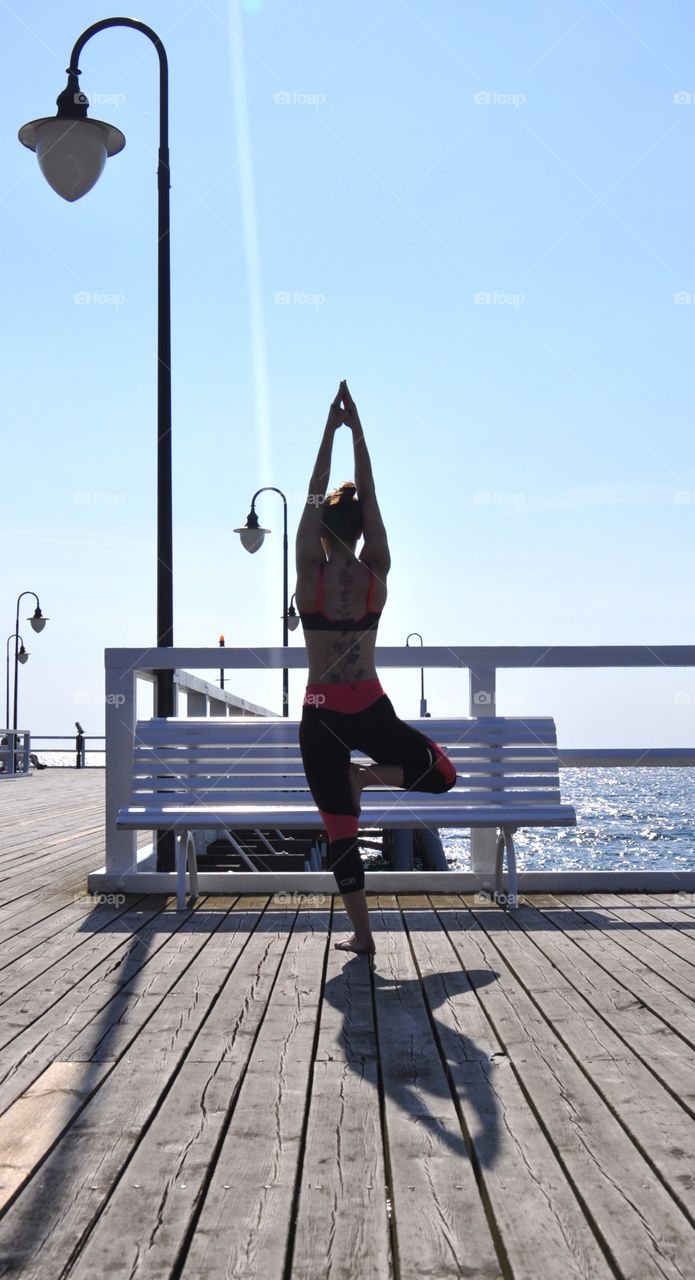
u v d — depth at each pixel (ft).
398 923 17.80
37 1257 6.73
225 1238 6.98
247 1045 11.10
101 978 14.01
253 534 60.44
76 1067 10.39
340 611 15.05
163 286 25.67
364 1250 6.83
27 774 77.77
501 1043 11.15
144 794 19.94
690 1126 8.81
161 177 26.02
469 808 19.90
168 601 24.94
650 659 21.11
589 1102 9.40
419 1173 7.95
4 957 15.26
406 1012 12.34
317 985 13.61
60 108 25.61
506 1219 7.22
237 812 19.44
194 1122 8.96
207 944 16.14
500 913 18.72
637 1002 12.74
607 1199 7.49
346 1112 9.18
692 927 17.47
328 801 15.30
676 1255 6.72
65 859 26.76
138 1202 7.48
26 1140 8.58
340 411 15.33
